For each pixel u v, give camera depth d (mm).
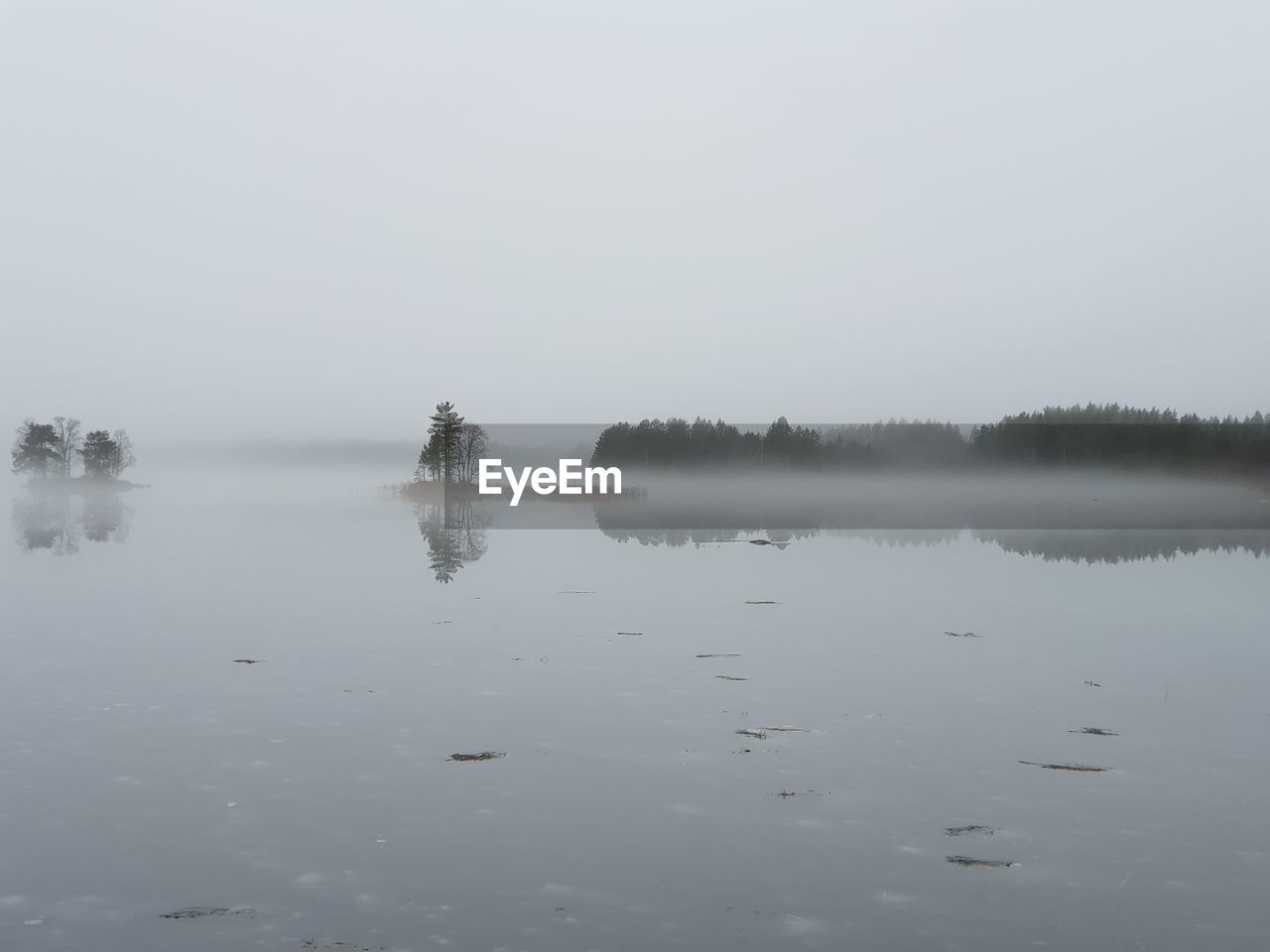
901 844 9445
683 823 9977
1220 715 14203
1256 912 8031
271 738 12859
